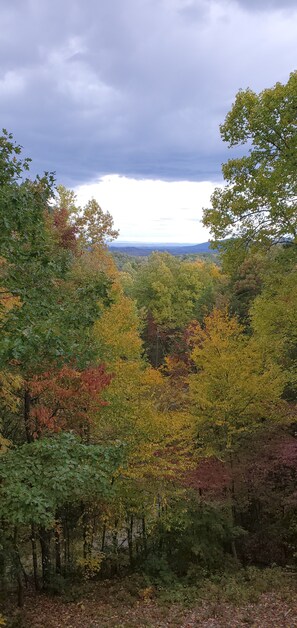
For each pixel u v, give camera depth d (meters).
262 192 11.85
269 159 12.16
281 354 15.34
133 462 11.65
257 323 14.91
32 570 14.41
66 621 9.94
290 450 12.08
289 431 13.95
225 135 12.59
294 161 10.61
